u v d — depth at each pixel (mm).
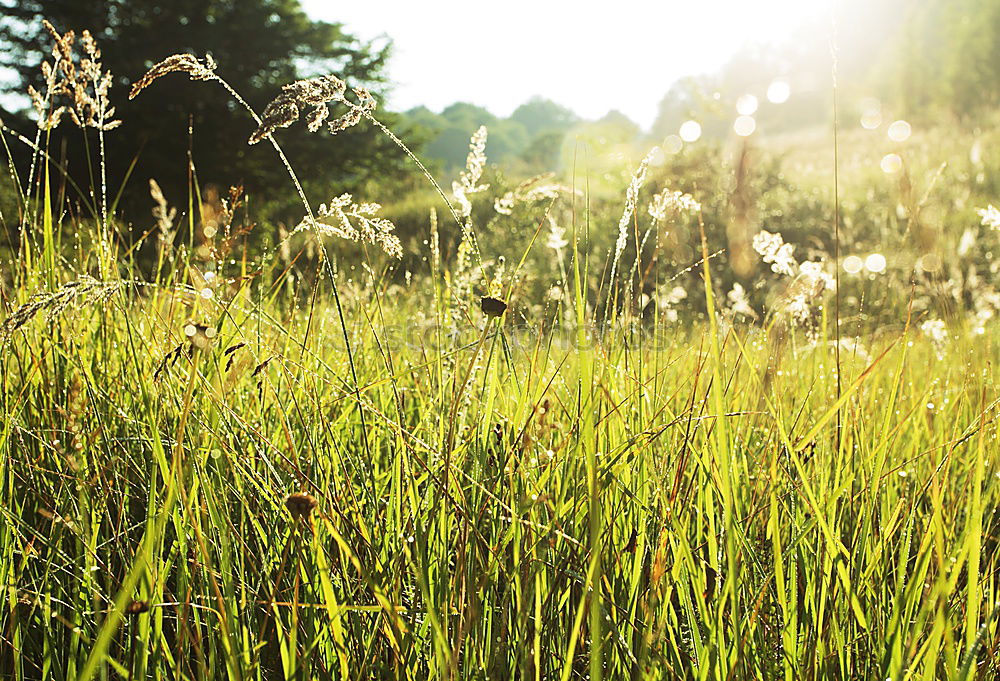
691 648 1593
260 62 24500
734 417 2104
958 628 1549
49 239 2527
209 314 2090
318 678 1478
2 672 1570
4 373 1970
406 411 2451
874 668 1469
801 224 12555
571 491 1721
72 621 1612
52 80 2451
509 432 1782
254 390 2254
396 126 28250
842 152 22281
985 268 5809
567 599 1609
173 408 1824
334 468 1828
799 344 3266
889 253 4949
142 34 22297
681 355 2342
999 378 2711
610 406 1812
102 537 1794
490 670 1475
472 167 2246
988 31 38625
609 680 1375
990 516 1756
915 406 2301
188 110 22531
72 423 1710
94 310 2420
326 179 25594
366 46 27109
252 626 1578
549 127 143250
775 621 1629
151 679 1452
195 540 1596
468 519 1508
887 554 1754
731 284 5941
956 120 27641
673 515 1602
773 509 1515
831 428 2213
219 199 2191
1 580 1594
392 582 1480
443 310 2592
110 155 21297
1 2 21359
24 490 1967
